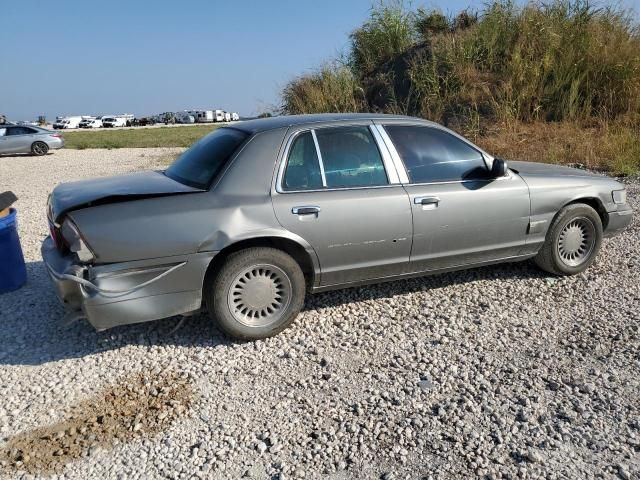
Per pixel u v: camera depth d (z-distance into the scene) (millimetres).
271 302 4266
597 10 13859
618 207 5566
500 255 5094
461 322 4555
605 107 12656
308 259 4336
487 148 11742
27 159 20312
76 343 4355
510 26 14328
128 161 17719
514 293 5102
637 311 4629
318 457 2996
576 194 5250
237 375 3859
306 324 4586
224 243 3988
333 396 3574
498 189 4898
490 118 13031
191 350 4215
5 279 5332
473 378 3723
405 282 5410
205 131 39156
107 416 3424
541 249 5293
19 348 4297
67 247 4023
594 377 3668
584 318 4559
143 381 3814
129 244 3811
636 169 10086
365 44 16938
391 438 3137
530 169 5434
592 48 13039
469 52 14102
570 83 13016
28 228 8102
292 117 4738
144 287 3887
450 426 3230
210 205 4012
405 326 4516
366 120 4645
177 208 3945
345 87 15492
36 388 3742
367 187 4461
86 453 3088
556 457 2934
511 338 4270
